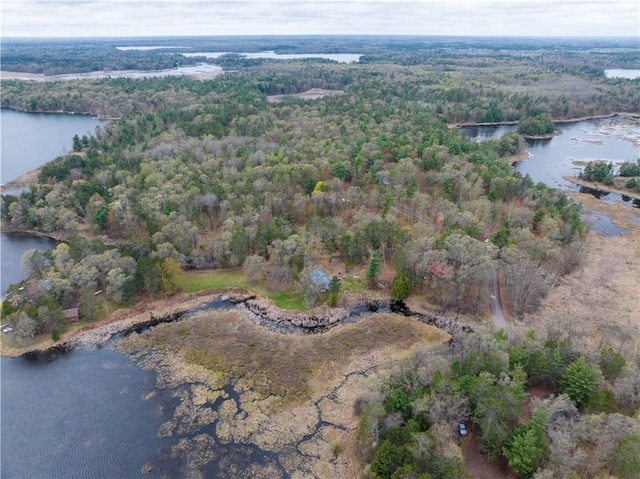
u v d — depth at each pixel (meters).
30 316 90.31
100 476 65.44
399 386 72.56
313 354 89.00
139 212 128.25
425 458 57.91
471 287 103.62
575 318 98.62
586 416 61.94
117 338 93.69
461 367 74.38
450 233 110.50
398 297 104.50
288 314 101.00
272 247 112.00
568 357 75.88
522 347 76.62
